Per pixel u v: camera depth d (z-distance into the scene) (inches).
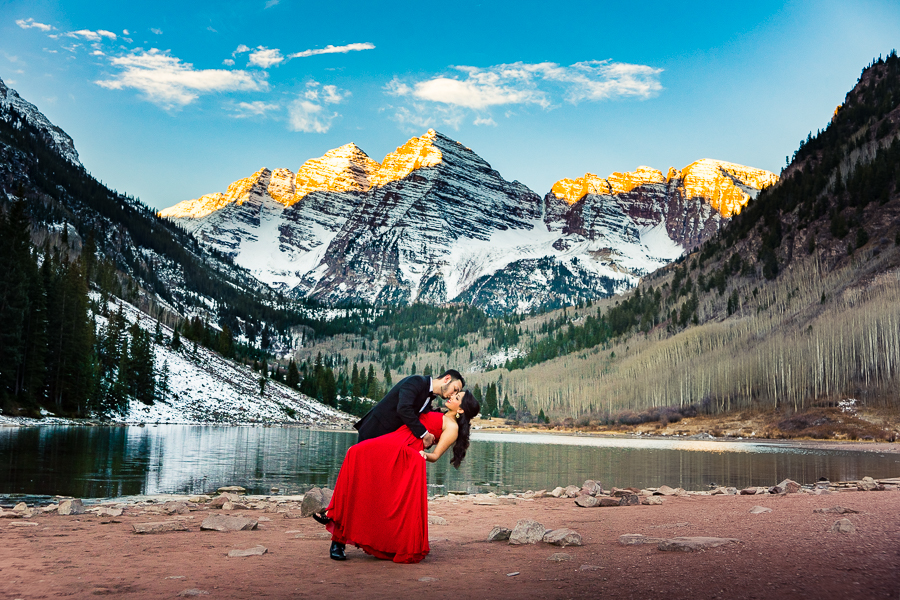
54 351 2454.5
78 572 200.1
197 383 3693.4
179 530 313.4
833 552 200.8
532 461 1387.8
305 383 5285.4
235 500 456.1
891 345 4328.3
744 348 5816.9
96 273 5364.2
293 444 1670.8
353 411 5433.1
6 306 2098.9
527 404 7155.5
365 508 226.5
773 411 4471.0
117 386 2778.1
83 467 824.3
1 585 179.9
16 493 564.1
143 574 197.5
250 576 195.2
